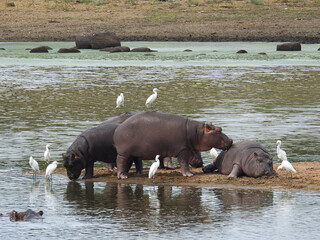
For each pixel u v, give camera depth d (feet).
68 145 206.28
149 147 164.96
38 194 152.46
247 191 151.33
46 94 319.68
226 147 166.50
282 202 141.59
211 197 146.72
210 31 599.98
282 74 391.04
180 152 165.58
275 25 604.08
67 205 142.41
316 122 245.04
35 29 615.16
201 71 407.64
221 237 119.44
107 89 335.67
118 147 167.02
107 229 125.08
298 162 180.14
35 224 128.67
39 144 207.82
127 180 166.09
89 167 171.63
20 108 279.49
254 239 118.32
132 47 556.10
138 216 133.18
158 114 167.02
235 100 299.99
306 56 488.85
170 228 125.18
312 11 645.51
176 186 158.20
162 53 515.91
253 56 489.67
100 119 252.01
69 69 423.23
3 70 416.67
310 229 123.54
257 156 161.48
